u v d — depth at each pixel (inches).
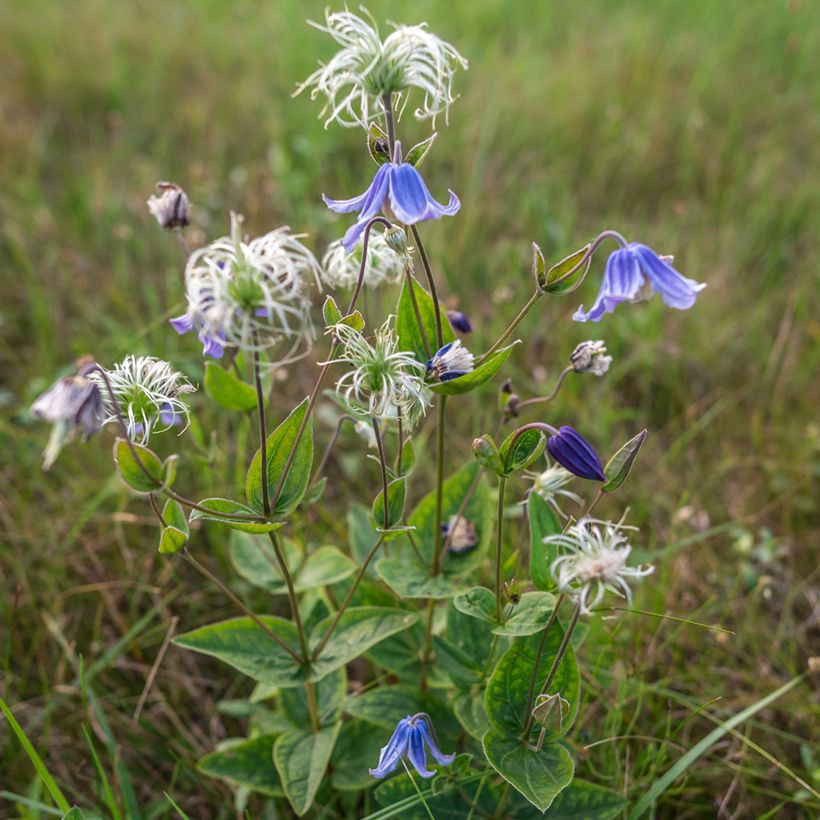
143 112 31.8
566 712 11.5
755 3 40.5
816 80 35.2
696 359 22.2
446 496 14.4
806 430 20.0
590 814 12.5
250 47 35.9
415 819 12.7
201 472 18.2
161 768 14.7
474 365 11.9
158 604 16.4
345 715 15.5
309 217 24.6
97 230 25.9
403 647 14.5
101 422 9.5
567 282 10.9
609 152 29.3
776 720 15.1
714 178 28.3
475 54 35.2
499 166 28.7
